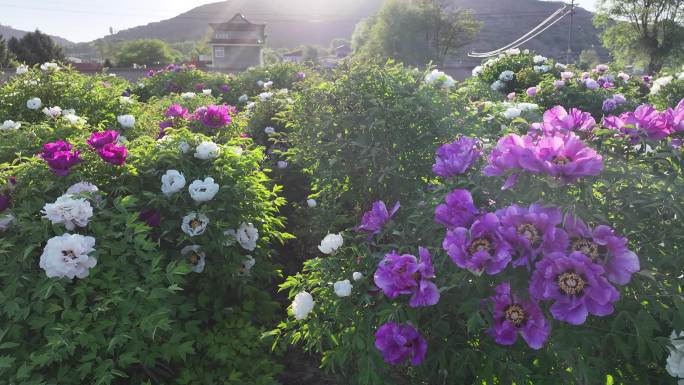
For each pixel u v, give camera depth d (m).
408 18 61.00
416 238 2.42
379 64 4.08
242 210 3.37
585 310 1.86
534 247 1.94
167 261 3.13
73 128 4.21
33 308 2.52
